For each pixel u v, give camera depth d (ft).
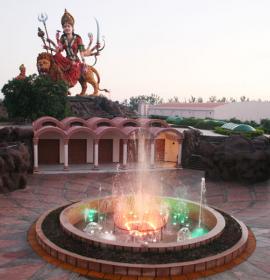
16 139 92.94
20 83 149.59
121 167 101.86
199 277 33.78
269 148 84.89
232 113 249.34
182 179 89.40
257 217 56.75
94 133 96.63
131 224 49.29
